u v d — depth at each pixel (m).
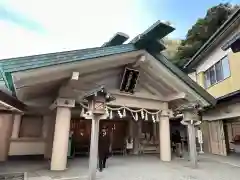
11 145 9.64
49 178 5.53
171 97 9.14
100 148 6.95
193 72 17.50
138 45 7.66
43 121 10.41
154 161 9.12
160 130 9.52
